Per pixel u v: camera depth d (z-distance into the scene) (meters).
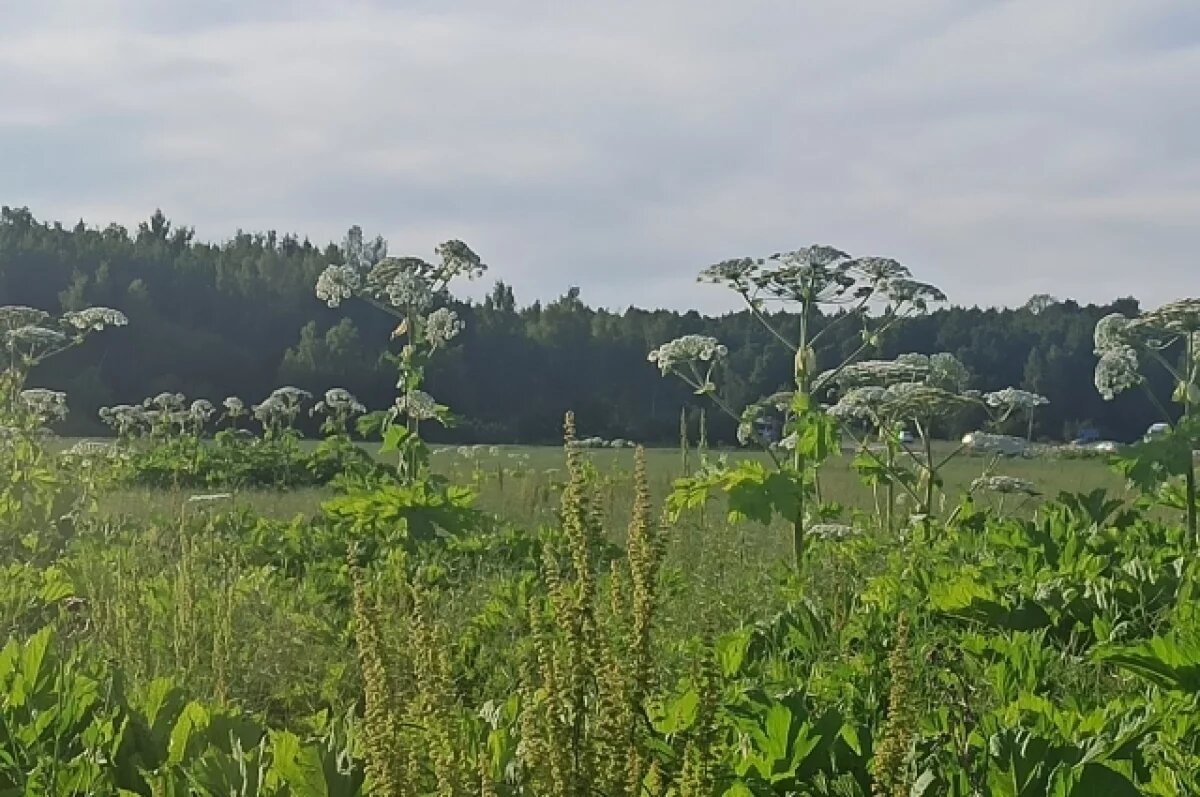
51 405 16.86
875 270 11.00
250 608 7.96
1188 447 10.49
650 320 66.12
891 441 11.73
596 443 32.00
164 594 7.74
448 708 3.50
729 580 8.46
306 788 4.02
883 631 6.52
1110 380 11.42
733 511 9.73
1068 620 6.96
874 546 9.64
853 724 4.38
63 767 4.29
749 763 4.12
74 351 69.56
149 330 74.31
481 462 24.42
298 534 11.77
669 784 3.43
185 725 4.62
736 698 4.67
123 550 9.17
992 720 4.41
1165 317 11.20
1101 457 13.09
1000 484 11.53
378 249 101.94
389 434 12.80
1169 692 5.06
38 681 4.91
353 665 6.82
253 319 80.44
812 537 10.59
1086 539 9.39
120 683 4.98
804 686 5.14
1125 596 7.06
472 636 6.91
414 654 3.79
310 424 61.97
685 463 14.45
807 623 6.76
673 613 7.23
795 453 10.37
